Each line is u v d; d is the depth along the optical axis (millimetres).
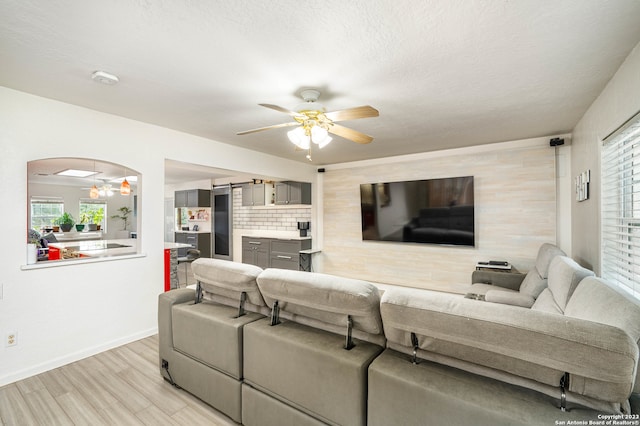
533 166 4191
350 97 2662
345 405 1428
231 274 2012
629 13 1535
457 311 1208
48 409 2062
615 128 2211
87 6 1465
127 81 2320
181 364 2211
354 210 5875
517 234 4316
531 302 2758
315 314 1747
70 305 2762
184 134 3754
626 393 971
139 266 3270
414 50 1899
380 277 5551
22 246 2508
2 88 2408
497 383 1196
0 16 1531
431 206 4930
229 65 2084
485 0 1440
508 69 2156
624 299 1327
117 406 2094
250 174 5016
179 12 1521
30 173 6363
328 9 1505
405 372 1293
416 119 3299
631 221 2076
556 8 1500
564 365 1019
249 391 1790
